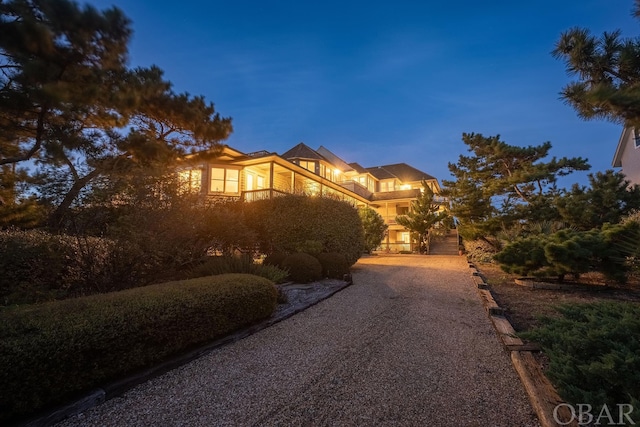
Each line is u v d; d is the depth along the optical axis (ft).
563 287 22.80
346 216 34.37
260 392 9.12
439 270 33.96
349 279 26.32
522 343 11.91
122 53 20.74
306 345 12.85
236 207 32.32
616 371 6.86
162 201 16.56
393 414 7.97
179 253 17.34
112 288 15.07
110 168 17.13
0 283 14.15
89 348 8.40
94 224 16.08
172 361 10.74
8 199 19.74
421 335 13.89
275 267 23.00
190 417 7.91
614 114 10.36
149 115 24.70
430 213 62.90
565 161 42.91
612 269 21.01
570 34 11.54
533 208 42.45
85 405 8.21
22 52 15.89
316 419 7.79
